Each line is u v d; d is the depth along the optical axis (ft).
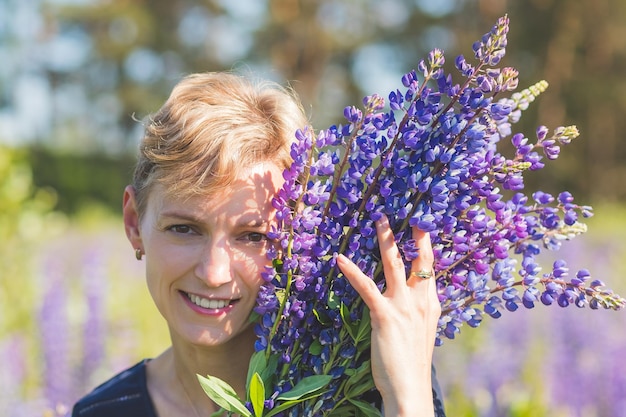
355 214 4.85
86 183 68.08
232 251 5.19
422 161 4.81
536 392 12.12
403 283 4.85
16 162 25.46
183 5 93.20
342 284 4.97
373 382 4.99
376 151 4.73
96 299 13.05
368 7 89.86
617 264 23.43
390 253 4.82
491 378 12.16
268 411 4.96
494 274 4.91
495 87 4.66
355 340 4.93
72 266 21.21
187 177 5.11
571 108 79.61
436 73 4.78
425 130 4.83
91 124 95.30
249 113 5.32
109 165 73.36
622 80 78.95
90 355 12.69
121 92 91.76
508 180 4.79
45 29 95.30
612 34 79.10
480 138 4.65
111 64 93.81
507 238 4.96
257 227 5.18
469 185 4.81
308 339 5.10
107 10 91.81
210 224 5.16
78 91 96.53
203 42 92.68
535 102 77.97
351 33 89.66
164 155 5.21
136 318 16.29
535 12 79.56
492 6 82.23
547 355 13.56
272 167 5.26
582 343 13.12
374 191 4.89
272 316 5.10
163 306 5.49
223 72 5.98
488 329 14.29
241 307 5.29
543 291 4.91
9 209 23.15
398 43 88.58
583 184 77.15
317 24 88.33
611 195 75.61
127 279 21.27
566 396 12.08
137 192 5.65
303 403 5.12
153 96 91.30
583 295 4.76
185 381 6.04
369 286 4.80
